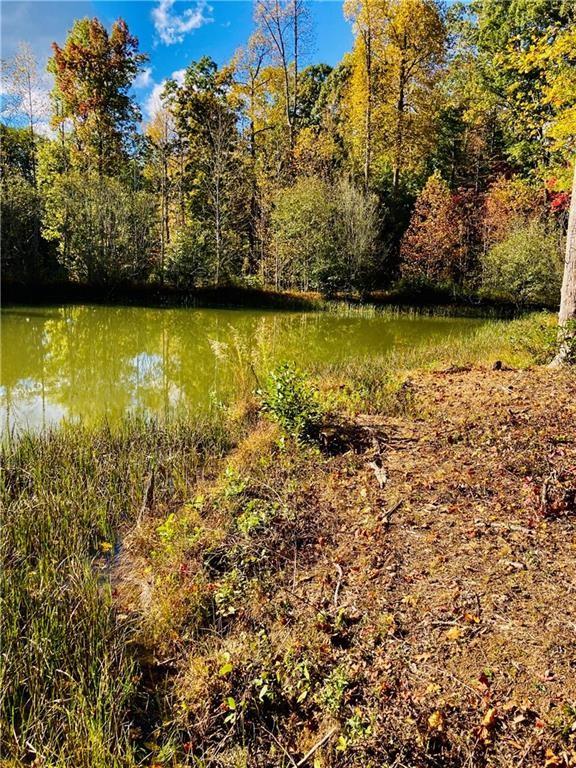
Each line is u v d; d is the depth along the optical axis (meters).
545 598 3.24
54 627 3.30
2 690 2.85
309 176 26.55
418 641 3.04
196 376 11.07
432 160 32.44
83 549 4.41
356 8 26.27
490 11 25.72
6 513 4.66
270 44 30.80
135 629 3.50
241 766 2.55
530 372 8.68
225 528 4.39
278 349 13.66
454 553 3.79
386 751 2.47
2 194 21.81
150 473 5.39
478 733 2.48
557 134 11.62
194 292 24.11
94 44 27.06
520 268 22.25
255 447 6.00
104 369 11.78
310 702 2.80
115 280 23.36
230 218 27.95
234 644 3.25
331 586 3.62
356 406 7.24
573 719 2.45
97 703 2.75
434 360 10.88
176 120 31.27
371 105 27.08
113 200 23.55
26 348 13.62
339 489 4.95
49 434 6.60
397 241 28.03
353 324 19.39
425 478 4.98
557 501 4.15
